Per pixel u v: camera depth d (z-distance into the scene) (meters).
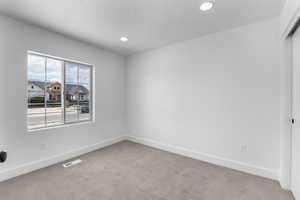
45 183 1.98
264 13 1.94
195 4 1.77
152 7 1.84
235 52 2.34
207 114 2.64
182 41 2.91
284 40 1.87
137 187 1.93
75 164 2.55
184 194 1.80
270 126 2.09
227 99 2.43
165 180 2.09
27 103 2.26
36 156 2.35
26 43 2.22
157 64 3.32
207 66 2.62
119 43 3.03
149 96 3.48
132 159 2.76
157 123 3.36
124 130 3.95
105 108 3.47
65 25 2.30
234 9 1.86
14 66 2.11
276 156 2.05
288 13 1.63
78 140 2.95
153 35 2.65
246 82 2.25
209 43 2.60
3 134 2.03
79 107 3.07
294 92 1.78
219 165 2.52
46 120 2.57
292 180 1.80
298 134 1.66
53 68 2.66
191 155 2.84
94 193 1.80
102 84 3.39
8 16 2.04
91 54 3.13
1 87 2.00
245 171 2.28
